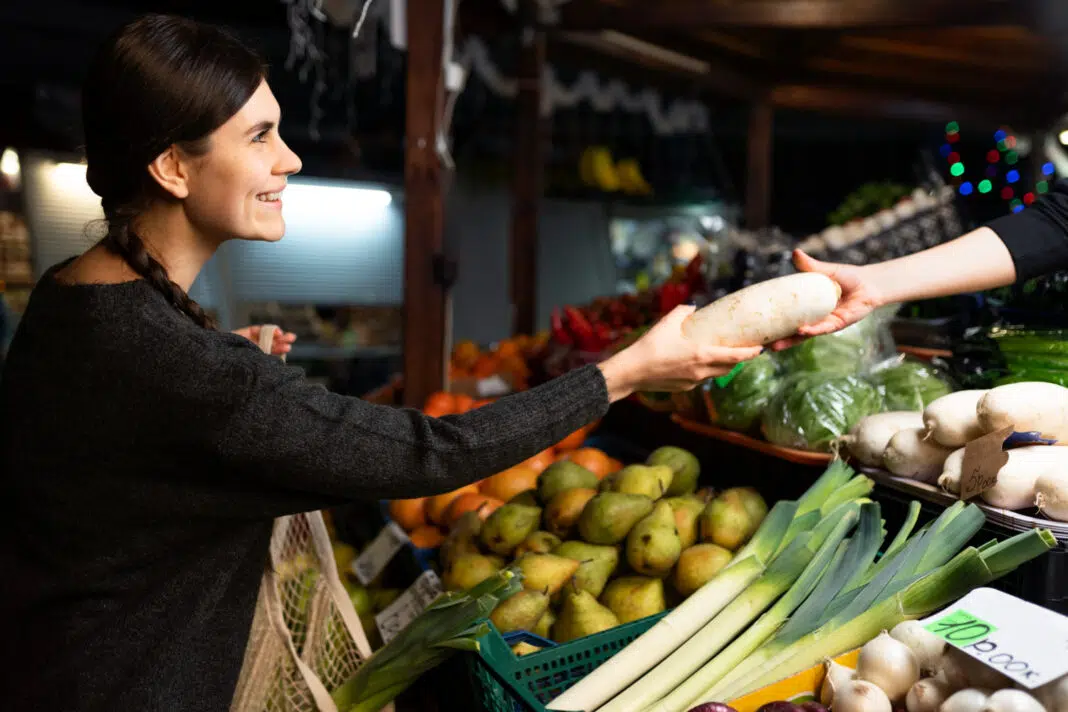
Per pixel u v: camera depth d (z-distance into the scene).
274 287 6.76
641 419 2.76
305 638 1.54
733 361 1.26
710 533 1.73
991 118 6.71
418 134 2.86
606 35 5.07
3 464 1.10
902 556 1.35
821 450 1.87
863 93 6.48
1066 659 0.95
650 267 8.56
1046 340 1.69
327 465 1.04
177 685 1.12
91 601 1.09
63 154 5.62
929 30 5.22
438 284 2.92
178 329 1.03
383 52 4.34
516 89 5.04
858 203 3.93
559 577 1.72
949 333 2.58
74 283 1.09
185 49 1.05
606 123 6.98
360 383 7.00
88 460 1.05
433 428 1.09
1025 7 4.04
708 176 7.83
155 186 1.11
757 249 2.91
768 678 1.26
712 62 5.88
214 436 1.01
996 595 1.09
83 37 4.32
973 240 1.72
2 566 1.12
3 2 4.09
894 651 1.11
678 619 1.43
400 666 1.50
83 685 1.09
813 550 1.50
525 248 5.10
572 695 1.33
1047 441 1.37
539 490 2.07
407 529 2.43
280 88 5.07
